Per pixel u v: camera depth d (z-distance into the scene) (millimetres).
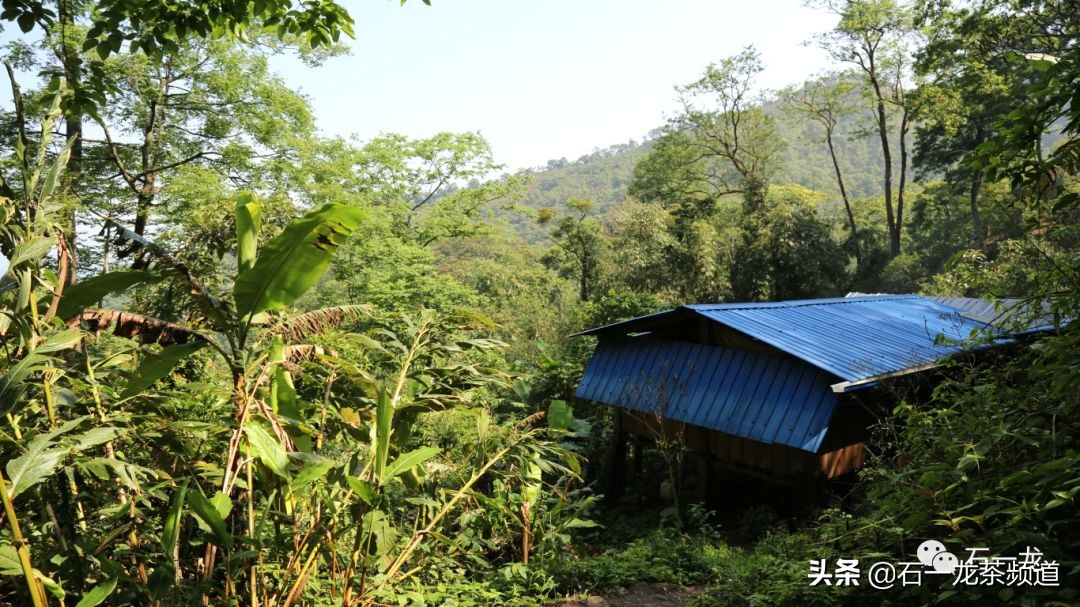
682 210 41562
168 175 17797
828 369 9242
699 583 7102
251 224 4719
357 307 5777
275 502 5125
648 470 14586
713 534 9922
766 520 10734
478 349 6414
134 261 6469
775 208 34938
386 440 4641
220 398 6195
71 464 4004
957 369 9391
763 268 34312
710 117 43125
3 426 4184
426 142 27766
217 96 17391
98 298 4613
